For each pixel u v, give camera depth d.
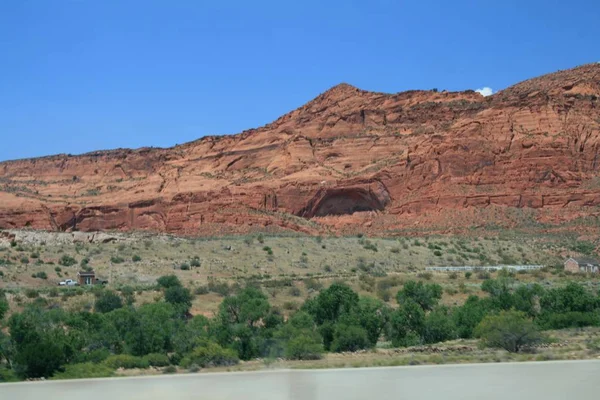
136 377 14.29
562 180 131.50
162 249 105.12
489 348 39.22
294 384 14.70
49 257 97.75
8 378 31.61
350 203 146.25
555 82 164.00
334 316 54.44
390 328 52.75
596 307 59.22
